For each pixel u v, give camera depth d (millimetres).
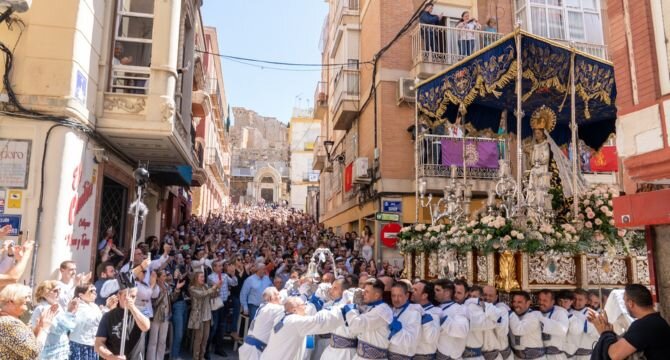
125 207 10969
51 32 7164
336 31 18750
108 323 4629
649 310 3391
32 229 6703
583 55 7988
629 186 3961
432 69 13305
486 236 6094
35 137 6910
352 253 13375
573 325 5676
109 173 9344
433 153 12906
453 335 5141
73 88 7172
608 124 10211
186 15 11852
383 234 13023
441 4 14969
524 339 5785
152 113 8391
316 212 34000
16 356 3432
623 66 3834
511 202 6969
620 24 3896
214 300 8656
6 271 5168
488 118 10062
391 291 5254
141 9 9062
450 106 9734
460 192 8625
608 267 6379
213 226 23156
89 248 8172
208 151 27609
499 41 7430
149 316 6891
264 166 69562
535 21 14102
